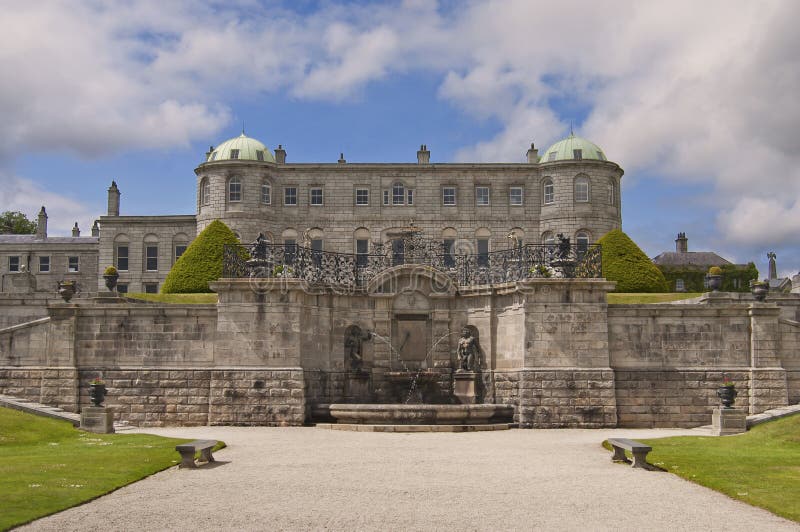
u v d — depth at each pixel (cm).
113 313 3325
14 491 1667
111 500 1650
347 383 3516
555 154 7362
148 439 2572
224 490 1750
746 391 3297
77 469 1938
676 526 1466
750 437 2634
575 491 1753
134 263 7650
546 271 3372
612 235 4847
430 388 3553
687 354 3322
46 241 8356
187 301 4038
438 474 1955
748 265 8000
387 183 7394
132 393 3272
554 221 7238
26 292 4544
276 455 2273
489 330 3500
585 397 3212
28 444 2459
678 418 3284
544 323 3253
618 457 2178
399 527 1438
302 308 3300
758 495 1702
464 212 7362
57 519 1484
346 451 2362
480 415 3109
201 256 4853
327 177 7381
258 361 3225
